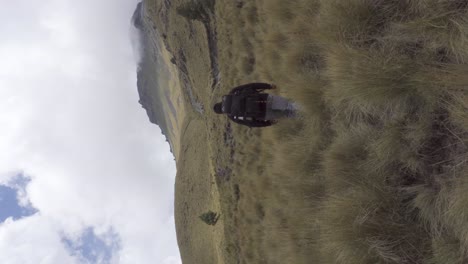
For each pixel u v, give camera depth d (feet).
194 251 81.20
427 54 11.10
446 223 10.38
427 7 10.94
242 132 35.24
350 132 15.79
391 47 12.25
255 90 18.93
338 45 14.48
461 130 10.59
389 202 12.72
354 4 14.08
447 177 10.73
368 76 12.23
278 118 19.93
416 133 11.80
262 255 28.76
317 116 19.02
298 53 21.89
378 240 12.23
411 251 11.64
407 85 11.62
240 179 34.81
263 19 29.32
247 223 32.32
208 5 49.19
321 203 17.57
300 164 20.59
